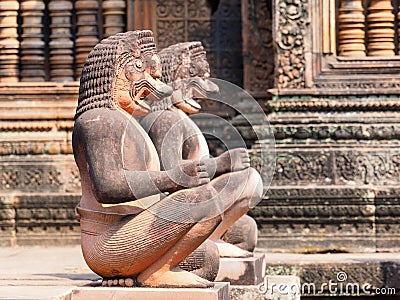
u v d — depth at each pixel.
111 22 21.94
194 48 13.66
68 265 16.09
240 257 12.89
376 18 20.41
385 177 19.38
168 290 10.71
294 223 18.61
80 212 11.23
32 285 12.51
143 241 10.82
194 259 11.43
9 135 21.05
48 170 20.78
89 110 11.08
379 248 18.47
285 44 20.20
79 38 21.88
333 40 20.23
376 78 20.03
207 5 22.44
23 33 21.91
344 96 19.89
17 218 19.89
